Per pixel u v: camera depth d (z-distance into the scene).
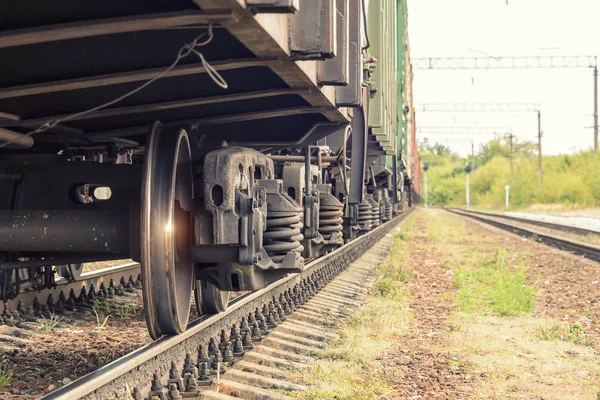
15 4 3.52
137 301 8.78
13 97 4.52
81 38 4.05
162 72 4.02
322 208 8.80
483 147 152.62
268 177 6.48
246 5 3.45
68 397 3.78
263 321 7.12
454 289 12.36
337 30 5.24
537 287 13.18
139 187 5.47
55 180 5.51
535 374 6.51
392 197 21.61
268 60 4.30
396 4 17.95
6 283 5.76
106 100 4.97
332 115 6.68
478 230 34.72
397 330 8.27
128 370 4.47
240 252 5.19
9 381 4.80
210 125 6.58
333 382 5.70
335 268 12.86
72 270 8.19
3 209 5.47
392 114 15.45
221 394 4.88
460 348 7.45
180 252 5.18
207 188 5.12
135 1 3.62
